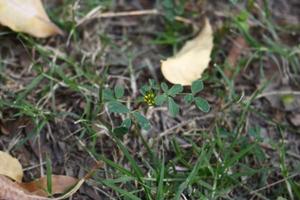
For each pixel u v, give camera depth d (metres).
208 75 0.64
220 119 0.62
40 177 0.57
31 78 0.63
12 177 0.56
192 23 0.68
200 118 0.62
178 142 0.61
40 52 0.64
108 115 0.60
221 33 0.67
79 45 0.66
